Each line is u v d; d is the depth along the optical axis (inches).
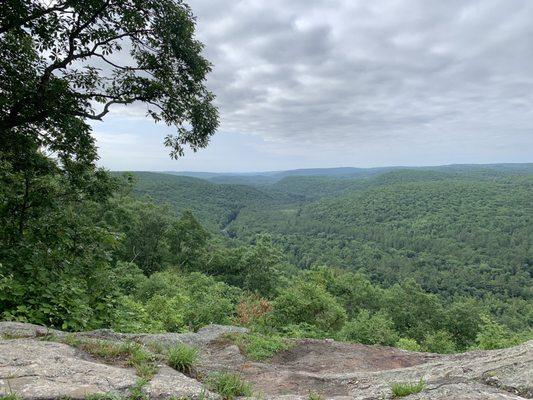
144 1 355.6
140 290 812.6
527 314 3216.0
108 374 123.3
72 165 398.6
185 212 1802.4
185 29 374.3
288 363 218.5
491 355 163.3
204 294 784.3
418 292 1728.6
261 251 1770.4
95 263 307.6
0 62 330.0
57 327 220.7
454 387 123.2
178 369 148.6
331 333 507.5
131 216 1275.8
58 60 367.6
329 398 134.1
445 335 1109.7
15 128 367.2
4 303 214.8
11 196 327.0
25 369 119.6
